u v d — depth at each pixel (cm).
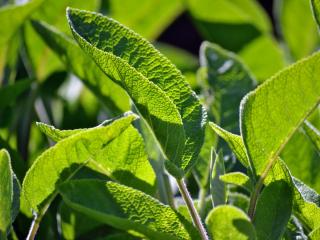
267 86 34
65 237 45
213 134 46
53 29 48
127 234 41
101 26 37
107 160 39
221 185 37
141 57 37
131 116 34
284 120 35
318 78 34
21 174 48
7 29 52
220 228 32
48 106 58
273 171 36
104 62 35
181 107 37
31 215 45
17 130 55
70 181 34
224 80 53
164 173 43
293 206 37
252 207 36
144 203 34
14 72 56
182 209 41
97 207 34
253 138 35
